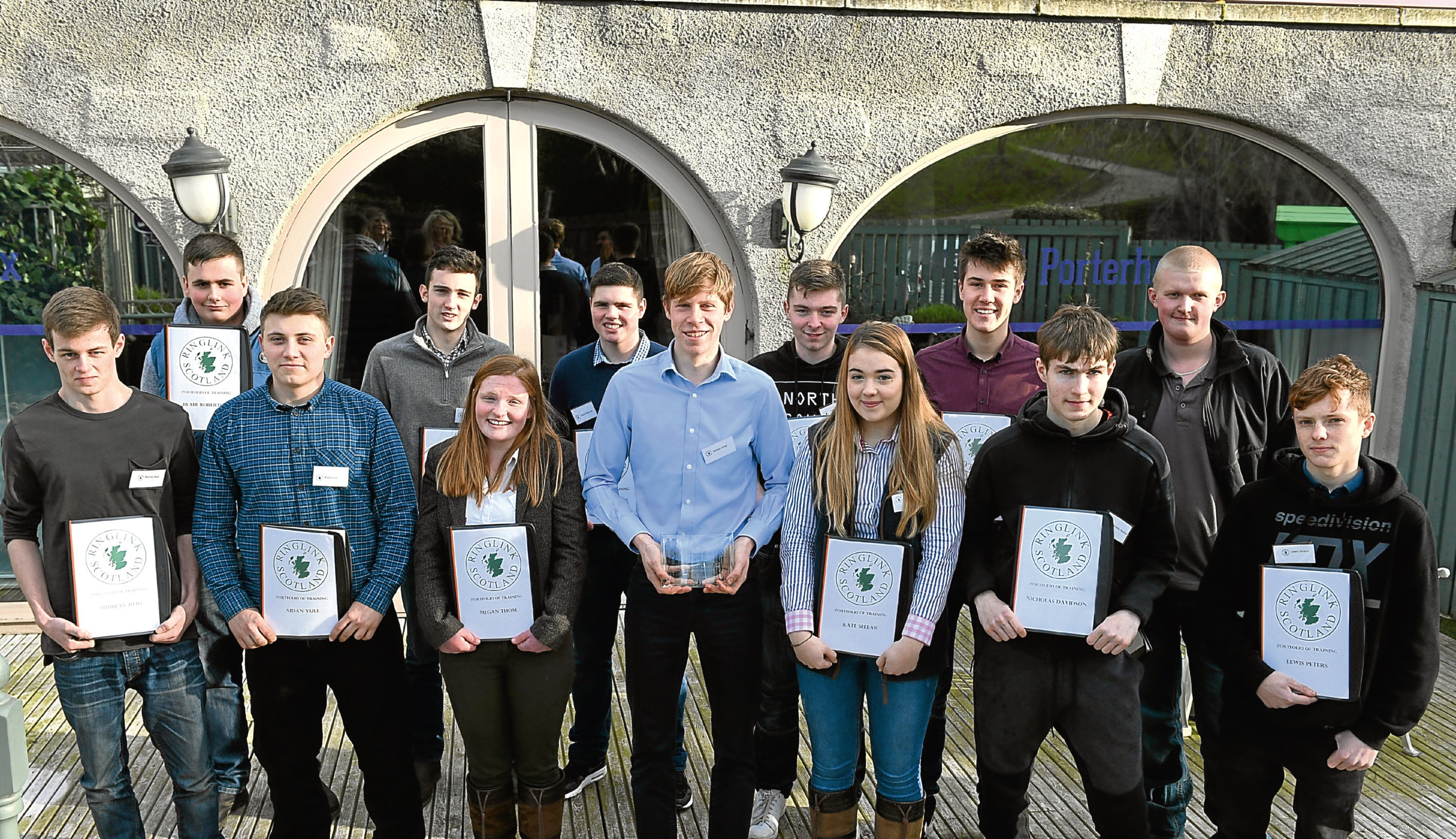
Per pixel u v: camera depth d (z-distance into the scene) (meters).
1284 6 5.02
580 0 4.71
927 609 2.58
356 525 2.72
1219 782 2.73
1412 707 2.46
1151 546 2.62
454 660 2.66
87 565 2.57
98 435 2.62
